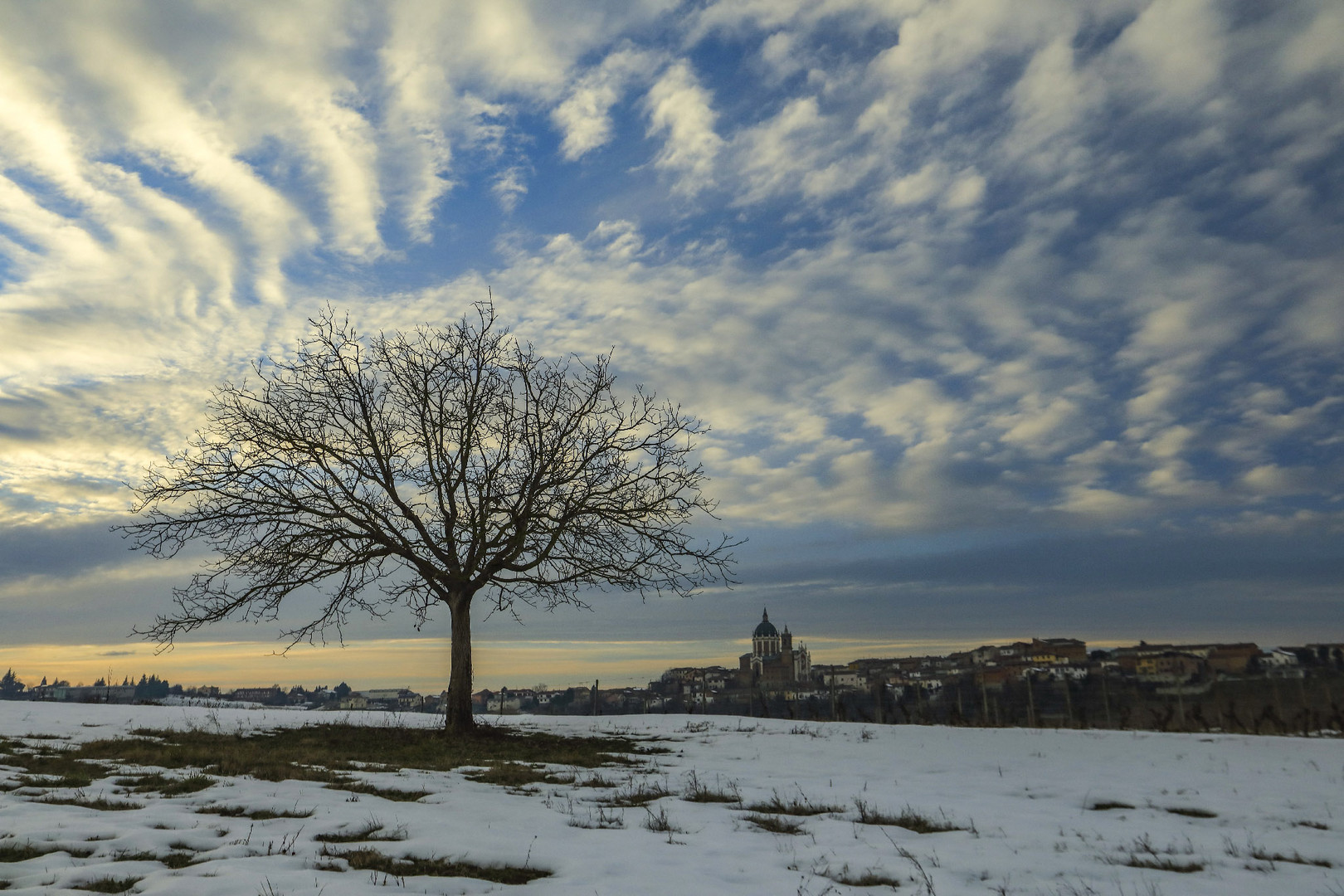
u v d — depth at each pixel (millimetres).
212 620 17875
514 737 18422
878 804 10102
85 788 8930
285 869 5785
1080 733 20281
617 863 6590
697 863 6711
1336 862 7039
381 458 18672
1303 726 21422
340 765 12297
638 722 23750
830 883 6117
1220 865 6914
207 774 10445
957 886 6105
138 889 5090
